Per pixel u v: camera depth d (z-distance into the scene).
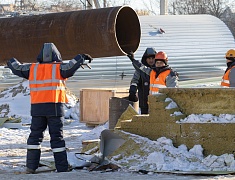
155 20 51.03
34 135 14.95
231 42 51.09
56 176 13.71
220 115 14.79
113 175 13.77
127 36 16.11
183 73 48.62
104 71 45.38
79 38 15.09
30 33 15.66
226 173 13.62
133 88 19.00
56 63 14.79
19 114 33.47
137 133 15.30
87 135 24.12
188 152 14.54
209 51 50.00
